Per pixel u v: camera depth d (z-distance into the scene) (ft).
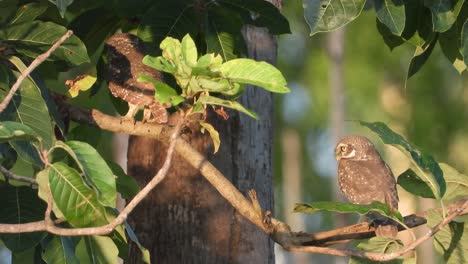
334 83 103.91
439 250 33.09
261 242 37.47
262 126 38.45
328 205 27.94
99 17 36.88
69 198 25.80
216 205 37.01
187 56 22.54
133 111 36.96
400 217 27.94
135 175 38.09
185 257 36.94
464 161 99.14
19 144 27.91
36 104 29.63
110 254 30.27
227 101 22.95
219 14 34.01
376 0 31.96
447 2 33.30
